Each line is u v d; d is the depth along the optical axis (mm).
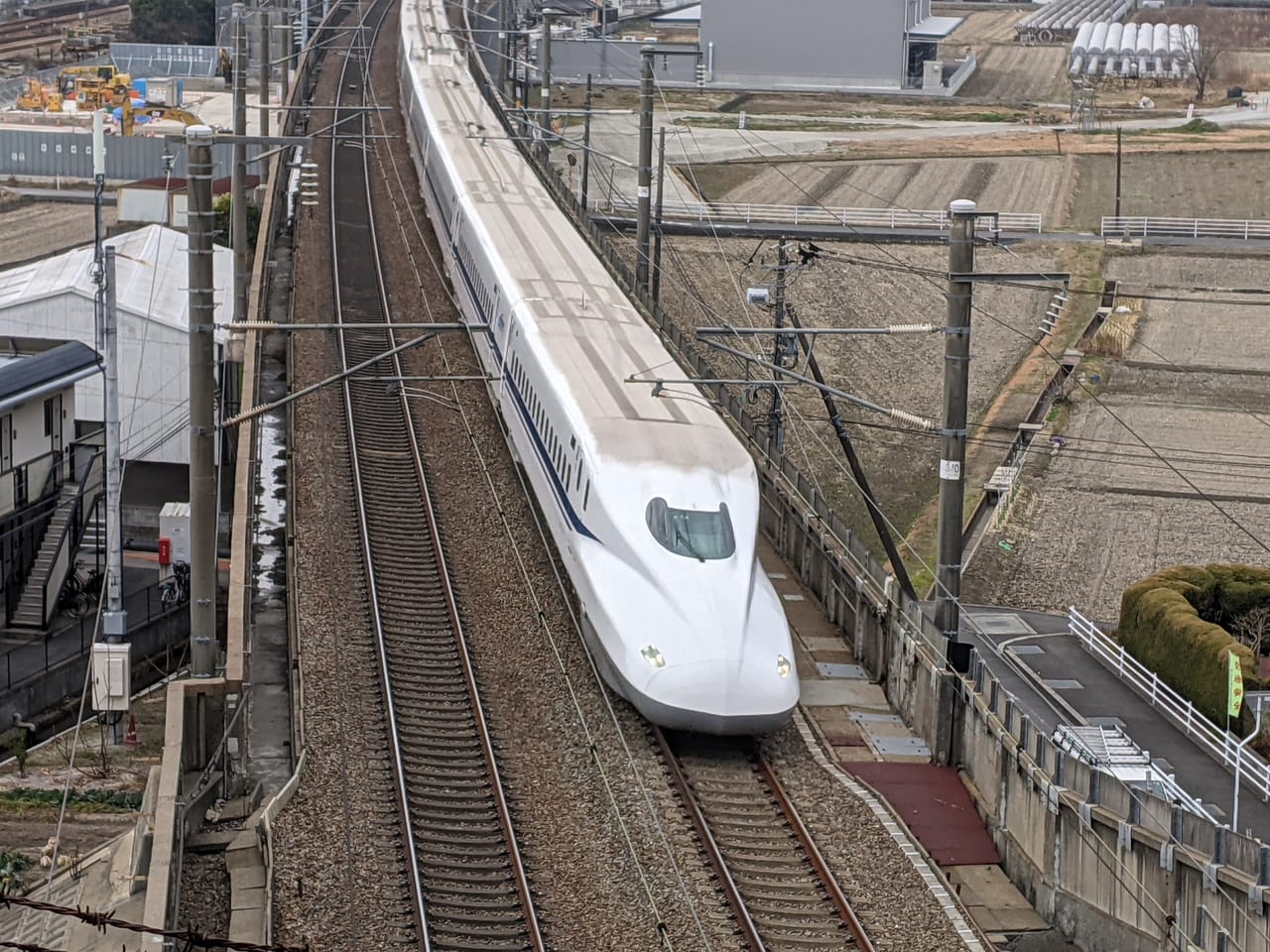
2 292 60750
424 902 23281
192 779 26797
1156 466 57000
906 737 30625
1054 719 33812
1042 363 68438
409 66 82938
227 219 74188
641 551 29453
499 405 44250
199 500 28109
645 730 29219
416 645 32469
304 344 51625
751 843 25750
